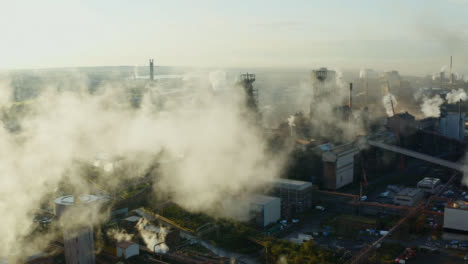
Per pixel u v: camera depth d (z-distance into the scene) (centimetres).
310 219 16900
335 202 18588
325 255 12519
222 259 12719
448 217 14762
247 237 14275
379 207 17112
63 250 12556
